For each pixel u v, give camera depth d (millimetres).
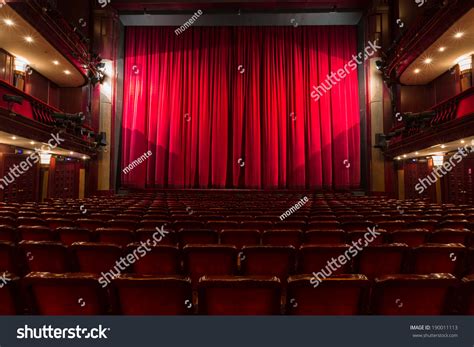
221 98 15117
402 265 2664
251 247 2600
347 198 10867
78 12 13242
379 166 13211
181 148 14992
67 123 9469
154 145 14922
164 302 1710
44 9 9234
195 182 15062
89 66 12383
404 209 6164
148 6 13750
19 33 9320
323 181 14852
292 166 14961
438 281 1612
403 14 12438
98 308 1770
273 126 15062
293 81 15297
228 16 14586
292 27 15367
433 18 9102
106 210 5695
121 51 14797
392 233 3332
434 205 7285
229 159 15477
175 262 2682
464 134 7340
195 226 3939
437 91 12180
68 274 1702
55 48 10180
